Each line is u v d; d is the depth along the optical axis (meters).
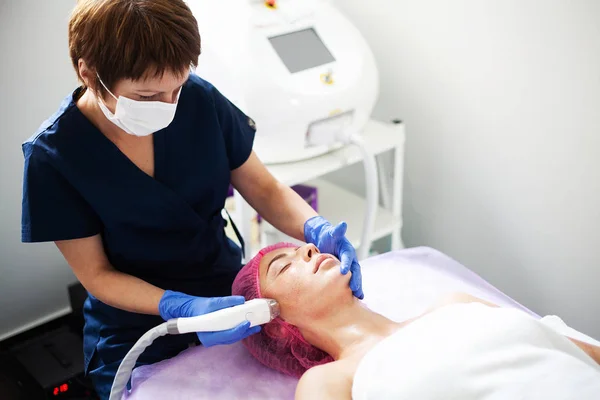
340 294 1.46
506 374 1.23
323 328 1.46
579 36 1.80
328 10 2.04
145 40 1.12
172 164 1.47
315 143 1.96
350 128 1.99
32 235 1.38
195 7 1.92
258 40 1.87
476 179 2.20
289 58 1.90
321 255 1.48
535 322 1.30
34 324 2.34
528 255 2.17
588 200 1.95
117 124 1.28
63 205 1.39
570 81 1.86
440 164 2.28
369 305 1.65
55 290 2.34
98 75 1.18
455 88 2.13
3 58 1.98
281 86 1.83
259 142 1.92
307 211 1.61
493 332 1.28
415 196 2.41
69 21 1.19
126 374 1.39
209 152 1.50
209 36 1.91
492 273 2.29
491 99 2.05
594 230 1.98
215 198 1.57
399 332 1.35
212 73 1.92
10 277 2.23
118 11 1.12
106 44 1.13
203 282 1.61
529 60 1.92
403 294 1.69
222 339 1.34
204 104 1.49
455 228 2.33
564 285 2.11
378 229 2.20
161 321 1.54
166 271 1.56
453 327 1.32
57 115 1.39
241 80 1.84
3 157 2.08
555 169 1.99
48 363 2.04
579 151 1.92
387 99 2.36
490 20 1.96
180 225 1.52
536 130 1.99
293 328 1.49
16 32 1.97
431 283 1.71
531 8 1.87
